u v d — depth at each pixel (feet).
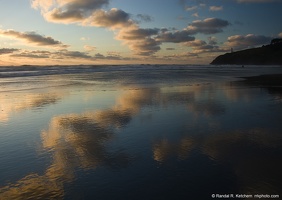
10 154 27.40
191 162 24.34
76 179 21.38
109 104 56.59
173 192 18.98
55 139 32.55
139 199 18.17
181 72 214.48
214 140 30.81
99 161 25.18
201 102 57.41
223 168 22.89
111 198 18.35
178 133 33.88
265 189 19.24
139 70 259.39
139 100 61.31
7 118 44.32
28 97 68.08
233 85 96.22
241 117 42.37
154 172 22.38
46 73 194.70
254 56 586.45
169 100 60.70
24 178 21.79
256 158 25.00
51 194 19.15
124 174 22.09
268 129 35.14
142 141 30.96
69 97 67.56
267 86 91.45
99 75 173.17
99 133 34.73
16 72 201.87
